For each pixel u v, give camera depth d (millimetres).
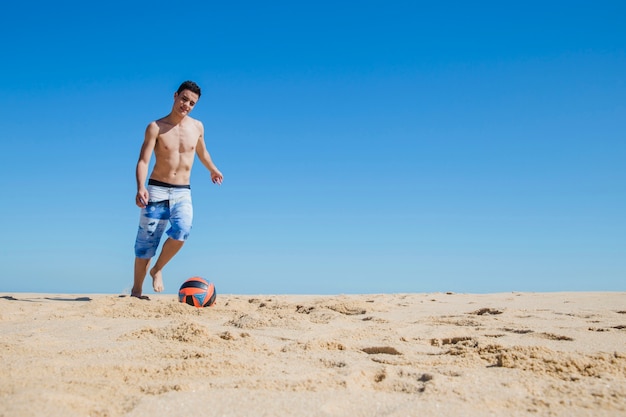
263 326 4516
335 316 5180
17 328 4289
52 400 1998
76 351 3141
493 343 3393
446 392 2287
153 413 1995
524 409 2111
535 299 7344
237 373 2639
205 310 5777
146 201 7066
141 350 3164
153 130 7156
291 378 2521
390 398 2240
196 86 7211
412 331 4250
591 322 4617
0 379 2400
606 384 2443
